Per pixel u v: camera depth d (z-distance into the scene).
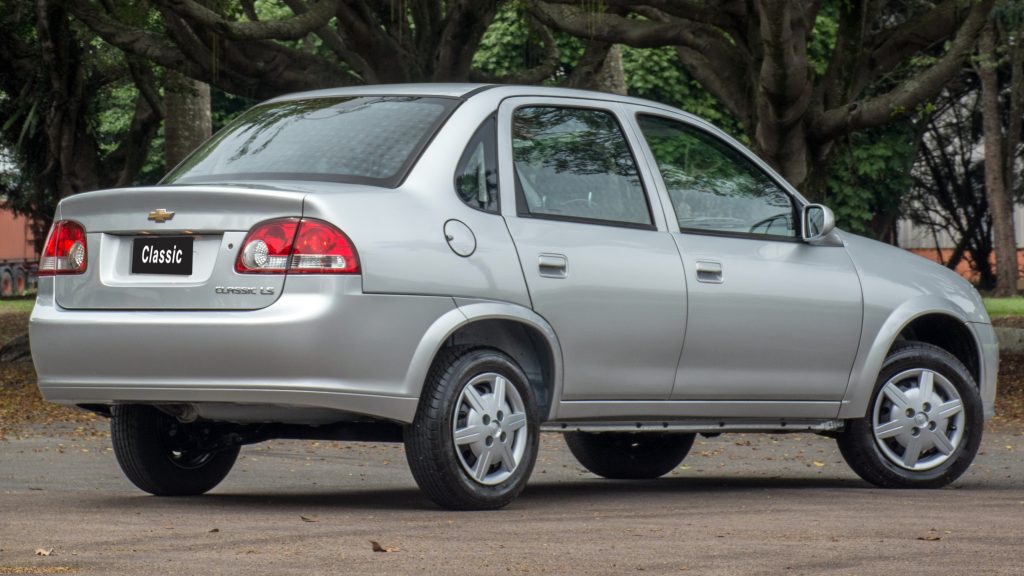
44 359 16.53
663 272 17.70
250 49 37.16
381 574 11.39
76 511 16.06
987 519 15.51
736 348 18.39
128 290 15.98
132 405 17.77
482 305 16.06
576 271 16.95
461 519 15.28
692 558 12.36
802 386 19.08
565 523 14.91
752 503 17.42
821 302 19.17
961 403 20.38
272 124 17.88
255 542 13.23
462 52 38.81
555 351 16.75
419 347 15.60
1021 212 129.75
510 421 16.39
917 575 11.50
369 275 15.30
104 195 16.30
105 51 50.25
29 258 127.00
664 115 18.83
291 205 15.37
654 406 17.78
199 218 15.70
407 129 16.75
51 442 28.05
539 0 37.25
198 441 18.12
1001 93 103.25
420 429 15.78
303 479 21.42
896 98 35.53
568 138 17.62
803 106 34.38
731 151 19.28
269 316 15.15
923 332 21.41
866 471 19.84
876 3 37.69
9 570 11.52
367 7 36.91
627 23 36.84
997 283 98.44
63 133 50.66
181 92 48.47
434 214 16.02
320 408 15.67
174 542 13.21
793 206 19.58
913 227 120.50
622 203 17.78
